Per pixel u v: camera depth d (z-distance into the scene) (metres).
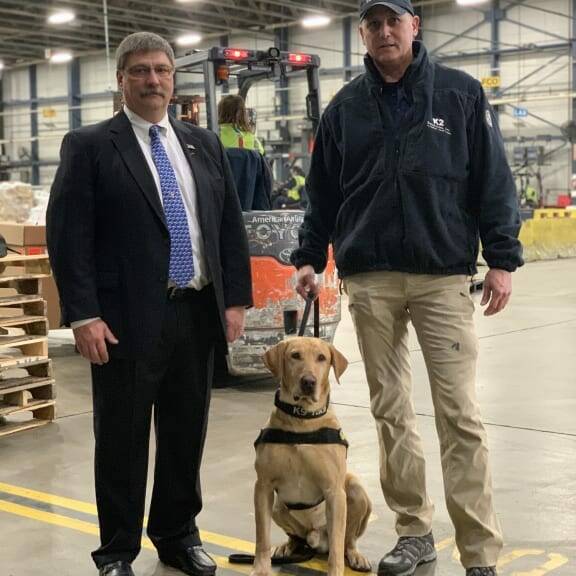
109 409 3.28
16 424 5.87
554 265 18.16
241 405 6.42
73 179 3.16
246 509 4.24
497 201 3.30
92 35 29.33
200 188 3.37
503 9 26.00
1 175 35.16
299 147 29.03
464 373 3.31
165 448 3.50
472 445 3.27
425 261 3.29
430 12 27.25
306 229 3.71
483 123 3.31
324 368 3.23
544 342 8.93
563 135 25.53
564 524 3.95
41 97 34.22
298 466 3.19
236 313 3.52
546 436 5.46
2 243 6.02
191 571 3.48
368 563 3.49
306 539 3.54
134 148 3.23
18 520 4.15
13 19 26.52
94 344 3.16
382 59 3.28
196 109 8.11
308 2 26.02
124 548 3.35
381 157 3.33
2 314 7.66
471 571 3.22
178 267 3.28
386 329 3.43
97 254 3.24
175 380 3.43
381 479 3.55
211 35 29.19
